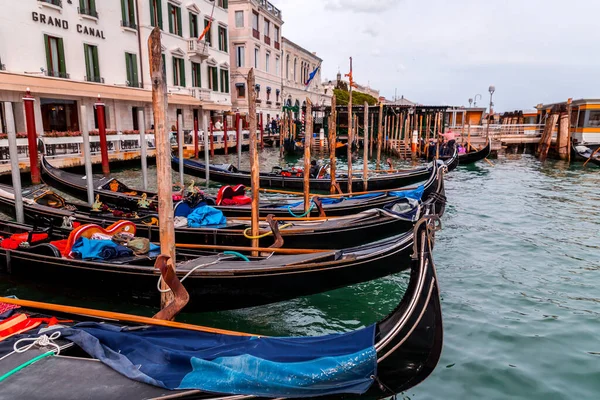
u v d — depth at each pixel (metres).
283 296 6.05
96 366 3.68
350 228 8.48
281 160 27.67
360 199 11.12
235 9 35.16
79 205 10.25
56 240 7.24
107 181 12.21
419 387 4.82
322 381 3.77
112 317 4.59
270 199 11.77
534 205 14.16
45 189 10.40
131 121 23.05
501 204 14.28
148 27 24.19
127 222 7.27
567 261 8.84
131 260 6.32
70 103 19.84
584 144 26.88
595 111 26.44
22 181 14.70
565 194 16.14
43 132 18.14
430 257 4.45
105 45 21.66
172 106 26.64
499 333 5.97
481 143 29.25
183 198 10.10
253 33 35.84
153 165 21.38
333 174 13.88
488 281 7.78
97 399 3.28
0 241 7.17
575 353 5.49
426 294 4.28
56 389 3.37
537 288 7.52
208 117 31.00
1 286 6.71
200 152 25.97
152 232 8.33
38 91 16.23
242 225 8.64
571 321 6.34
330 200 11.19
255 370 3.64
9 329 4.27
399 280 7.66
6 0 16.70
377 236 8.86
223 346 4.04
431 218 4.48
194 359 3.67
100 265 6.00
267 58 39.78
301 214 10.05
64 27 19.27
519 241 10.13
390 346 4.07
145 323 4.58
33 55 17.91
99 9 21.19
